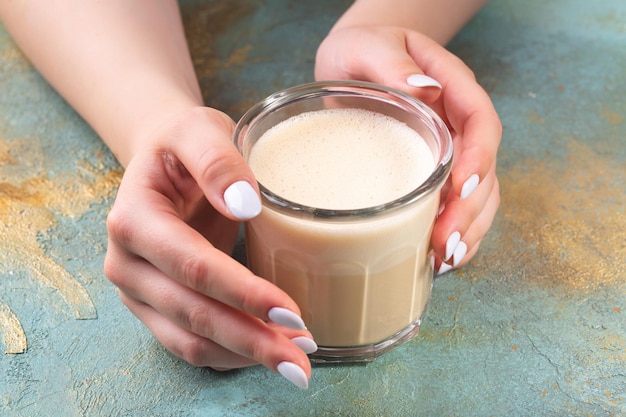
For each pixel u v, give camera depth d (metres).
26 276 0.53
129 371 0.48
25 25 0.61
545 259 0.53
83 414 0.46
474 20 0.71
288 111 0.46
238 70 0.67
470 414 0.46
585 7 0.72
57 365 0.48
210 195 0.41
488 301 0.51
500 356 0.48
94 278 0.53
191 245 0.41
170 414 0.46
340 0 0.74
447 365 0.48
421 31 0.61
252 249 0.45
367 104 0.46
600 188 0.57
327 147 0.44
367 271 0.43
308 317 0.45
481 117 0.49
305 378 0.41
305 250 0.42
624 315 0.50
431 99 0.48
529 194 0.57
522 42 0.69
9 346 0.49
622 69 0.66
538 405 0.46
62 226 0.56
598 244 0.54
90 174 0.59
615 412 0.45
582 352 0.48
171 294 0.43
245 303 0.40
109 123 0.55
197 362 0.46
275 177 0.43
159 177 0.45
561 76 0.66
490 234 0.55
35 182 0.58
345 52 0.53
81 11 0.58
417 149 0.44
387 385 0.47
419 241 0.44
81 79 0.57
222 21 0.71
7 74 0.66
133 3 0.59
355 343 0.47
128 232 0.42
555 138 0.61
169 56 0.57
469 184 0.45
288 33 0.70
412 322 0.48
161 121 0.51
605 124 0.62
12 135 0.61
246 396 0.47
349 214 0.40
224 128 0.45
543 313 0.50
